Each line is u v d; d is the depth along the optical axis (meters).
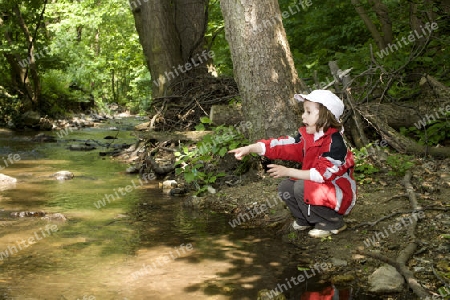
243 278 3.38
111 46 29.48
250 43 5.57
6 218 4.90
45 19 19.38
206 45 12.59
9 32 17.88
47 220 4.86
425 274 3.30
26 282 3.30
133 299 3.04
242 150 3.96
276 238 4.26
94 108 23.81
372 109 6.71
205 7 11.22
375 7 9.27
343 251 3.80
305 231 4.28
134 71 24.23
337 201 3.93
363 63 8.35
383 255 3.63
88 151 10.56
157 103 9.38
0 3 16.25
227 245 4.08
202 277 3.40
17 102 17.56
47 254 3.86
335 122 3.75
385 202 4.70
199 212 5.18
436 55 7.96
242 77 5.70
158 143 8.19
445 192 4.86
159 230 4.53
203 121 6.26
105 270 3.53
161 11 10.59
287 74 5.66
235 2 5.59
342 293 3.13
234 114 7.34
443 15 7.86
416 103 7.01
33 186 6.53
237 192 5.51
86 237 4.31
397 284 3.16
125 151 9.76
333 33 11.60
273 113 5.58
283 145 4.01
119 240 4.23
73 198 5.83
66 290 3.17
